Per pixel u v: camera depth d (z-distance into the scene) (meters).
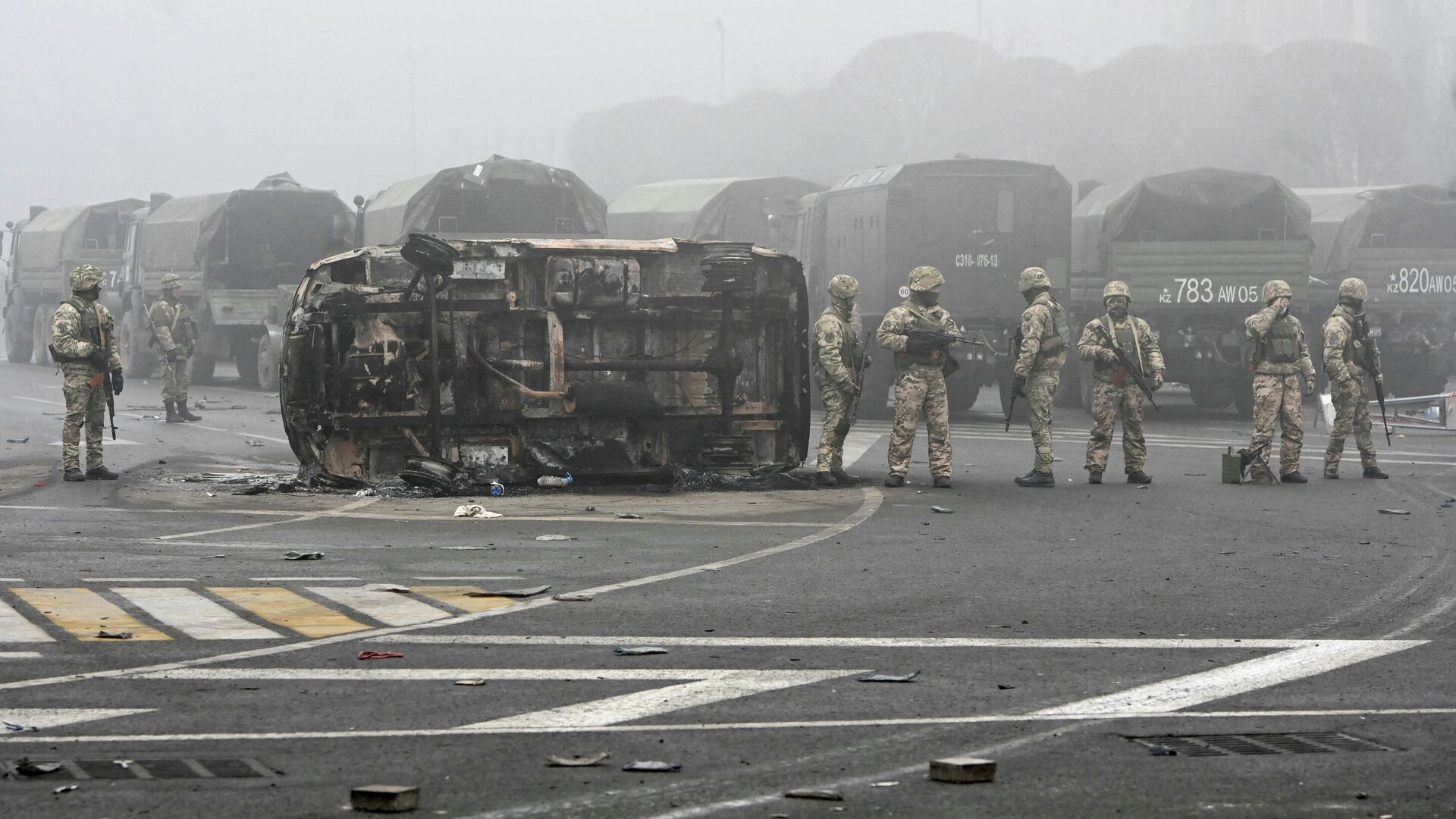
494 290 18.78
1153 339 19.89
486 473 18.58
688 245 19.61
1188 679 8.45
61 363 19.67
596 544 14.01
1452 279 37.69
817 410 35.62
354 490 18.42
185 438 26.45
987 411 36.47
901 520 15.84
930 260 32.78
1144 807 6.02
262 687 8.14
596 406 18.70
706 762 6.68
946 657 9.02
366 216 39.28
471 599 10.98
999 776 6.46
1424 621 10.26
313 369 18.59
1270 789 6.29
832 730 7.28
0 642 9.32
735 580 11.87
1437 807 6.05
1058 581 11.88
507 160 36.09
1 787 6.21
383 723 7.38
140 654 8.98
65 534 14.57
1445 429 30.66
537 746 6.95
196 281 41.38
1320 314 36.62
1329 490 19.11
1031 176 32.94
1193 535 14.70
